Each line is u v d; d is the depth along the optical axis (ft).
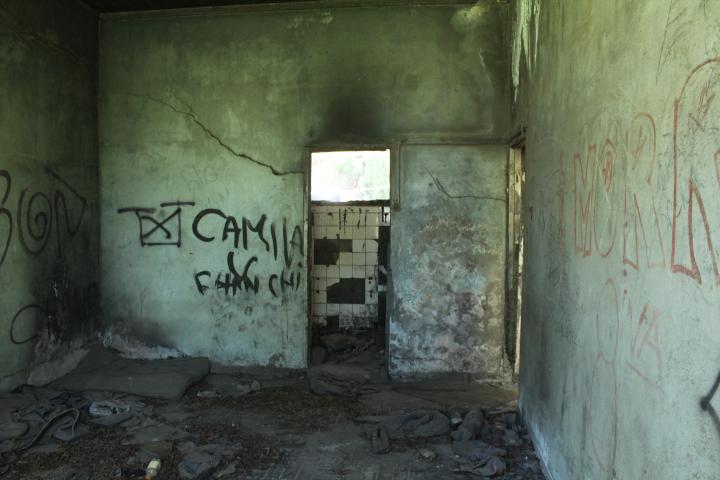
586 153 9.17
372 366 19.95
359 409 16.14
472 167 18.24
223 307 19.24
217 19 18.90
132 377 17.20
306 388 18.03
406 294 18.53
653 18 6.51
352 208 23.82
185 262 19.31
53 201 17.28
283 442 13.82
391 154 18.44
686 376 5.54
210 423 15.01
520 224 18.17
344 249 23.88
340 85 18.56
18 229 15.88
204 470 12.03
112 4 18.60
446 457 12.96
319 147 18.66
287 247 18.90
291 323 19.01
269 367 19.15
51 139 17.15
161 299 19.44
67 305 17.98
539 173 12.95
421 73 18.31
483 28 18.07
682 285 5.65
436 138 18.29
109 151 19.53
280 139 18.81
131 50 19.30
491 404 16.56
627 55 7.34
